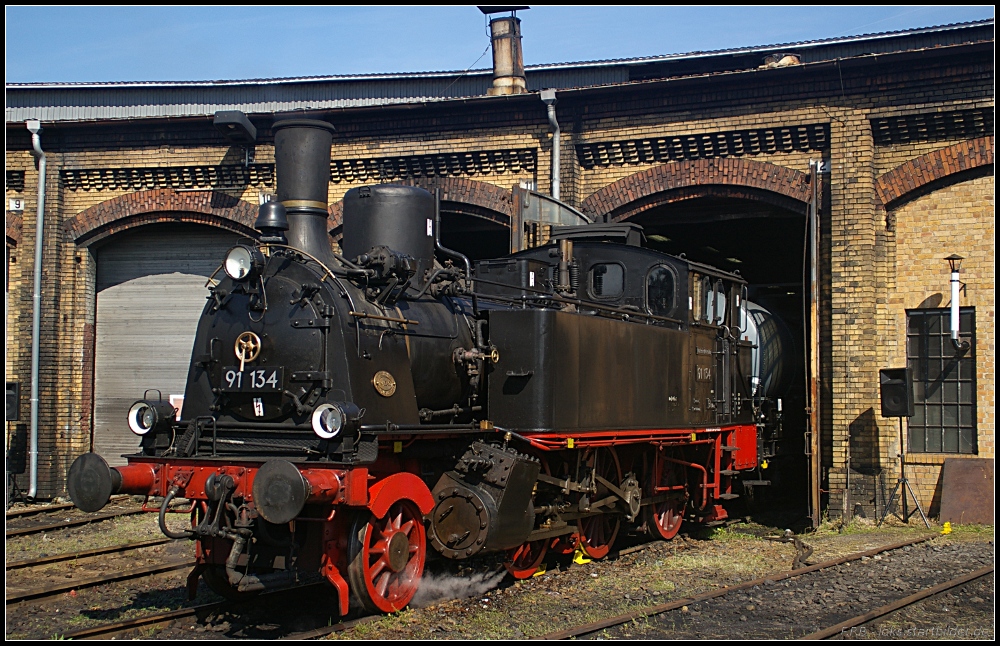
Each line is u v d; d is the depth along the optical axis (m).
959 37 17.02
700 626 7.14
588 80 18.95
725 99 13.71
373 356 7.59
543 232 13.88
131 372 16.44
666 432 10.77
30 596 8.06
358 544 7.14
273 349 7.53
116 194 16.05
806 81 13.29
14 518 13.53
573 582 8.83
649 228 16.83
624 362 10.12
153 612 7.63
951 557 10.12
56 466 15.70
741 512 14.68
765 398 14.49
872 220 13.03
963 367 12.89
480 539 7.84
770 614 7.59
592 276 11.28
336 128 15.34
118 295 16.58
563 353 9.02
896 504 13.02
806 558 10.00
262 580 8.49
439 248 9.18
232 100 19.50
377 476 7.62
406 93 19.56
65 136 15.91
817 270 12.97
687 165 14.01
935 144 12.89
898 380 12.41
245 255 7.60
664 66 18.80
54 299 15.79
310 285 7.49
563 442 8.98
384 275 7.91
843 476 12.98
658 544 11.26
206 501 7.28
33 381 15.49
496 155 14.80
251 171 15.65
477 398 9.13
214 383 7.81
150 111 19.45
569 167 14.40
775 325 15.72
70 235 16.06
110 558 10.21
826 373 13.27
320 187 8.30
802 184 13.38
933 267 13.03
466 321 9.05
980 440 12.73
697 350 11.76
